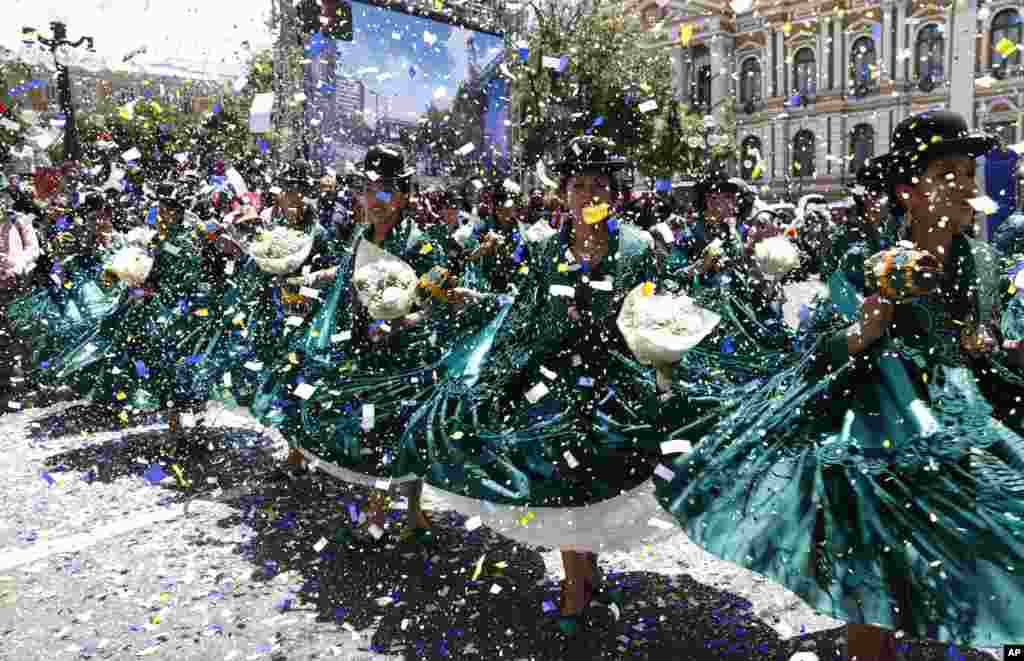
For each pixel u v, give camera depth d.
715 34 34.91
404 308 3.33
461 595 3.17
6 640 2.86
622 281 2.79
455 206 6.93
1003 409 2.27
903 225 2.21
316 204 5.17
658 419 2.67
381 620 2.96
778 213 5.03
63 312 6.83
